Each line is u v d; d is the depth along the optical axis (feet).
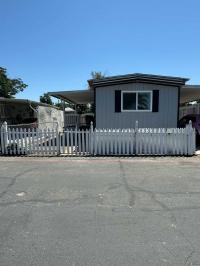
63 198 16.11
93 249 10.32
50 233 11.65
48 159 29.84
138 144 32.37
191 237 11.23
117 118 41.42
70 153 33.17
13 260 9.59
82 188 18.13
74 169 24.25
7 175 21.99
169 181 19.86
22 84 143.74
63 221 12.86
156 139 32.04
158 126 40.98
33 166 25.77
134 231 11.79
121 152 32.53
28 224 12.55
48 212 13.96
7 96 132.16
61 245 10.63
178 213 13.75
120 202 15.39
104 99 41.39
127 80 40.65
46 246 10.55
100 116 41.65
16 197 16.33
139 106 41.04
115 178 20.81
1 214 13.74
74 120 77.92
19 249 10.33
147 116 41.04
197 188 18.08
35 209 14.38
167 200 15.69
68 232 11.73
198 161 28.12
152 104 40.78
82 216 13.42
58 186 18.62
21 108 67.10
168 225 12.37
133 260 9.56
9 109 61.16
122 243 10.76
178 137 31.78
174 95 40.65
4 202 15.47
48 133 32.91
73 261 9.51
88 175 21.84
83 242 10.85
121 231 11.80
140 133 32.09
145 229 11.98
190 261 9.46
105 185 18.85
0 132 33.17
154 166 25.50
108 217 13.30
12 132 33.12
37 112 66.33
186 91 48.32
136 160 28.84
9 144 33.17
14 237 11.30
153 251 10.13
